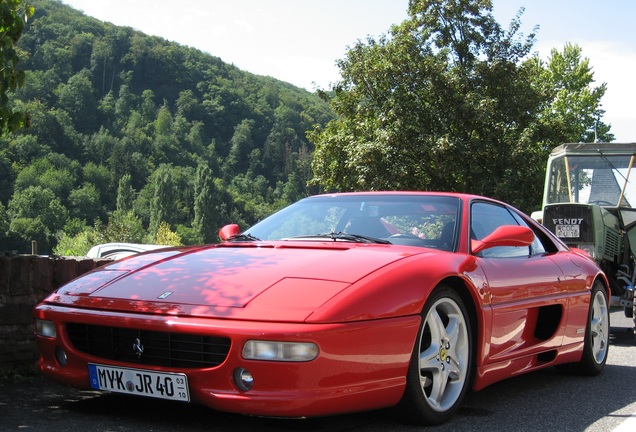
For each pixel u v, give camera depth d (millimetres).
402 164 28016
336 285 3230
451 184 28609
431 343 3574
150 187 196000
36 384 4309
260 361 2947
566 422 3715
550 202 10359
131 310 3270
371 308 3164
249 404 2963
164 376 3131
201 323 3055
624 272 8359
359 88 30172
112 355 3318
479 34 28672
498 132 27609
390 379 3238
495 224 4559
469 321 3826
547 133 28531
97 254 12172
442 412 3578
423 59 28594
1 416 3443
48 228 150875
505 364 4141
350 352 3043
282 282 3285
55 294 3703
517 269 4328
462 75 28078
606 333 5484
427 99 28891
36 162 179625
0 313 4555
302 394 2938
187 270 3607
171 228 176000
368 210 4465
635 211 8688
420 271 3512
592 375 5293
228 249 4035
